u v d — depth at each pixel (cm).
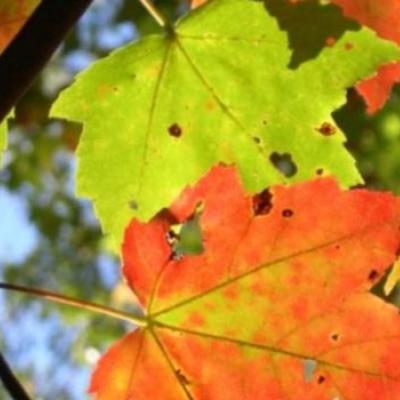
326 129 41
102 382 40
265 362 40
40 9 38
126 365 40
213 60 42
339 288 40
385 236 39
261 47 41
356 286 40
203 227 40
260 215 40
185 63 42
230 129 42
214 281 40
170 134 42
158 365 40
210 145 42
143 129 42
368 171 90
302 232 40
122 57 42
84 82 42
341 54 41
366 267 40
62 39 38
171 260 40
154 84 42
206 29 42
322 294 40
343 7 43
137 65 42
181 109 42
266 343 40
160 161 42
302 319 40
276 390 40
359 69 41
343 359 40
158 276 40
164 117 42
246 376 40
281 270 40
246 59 42
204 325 40
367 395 40
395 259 39
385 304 40
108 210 42
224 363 40
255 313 40
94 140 42
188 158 42
